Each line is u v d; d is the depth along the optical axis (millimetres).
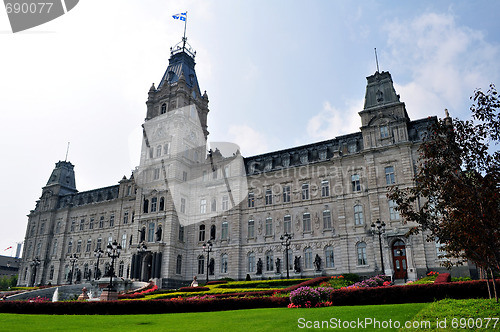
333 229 58656
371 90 61281
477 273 46531
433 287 24906
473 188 19766
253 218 66250
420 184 22750
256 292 38438
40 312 27750
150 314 26938
